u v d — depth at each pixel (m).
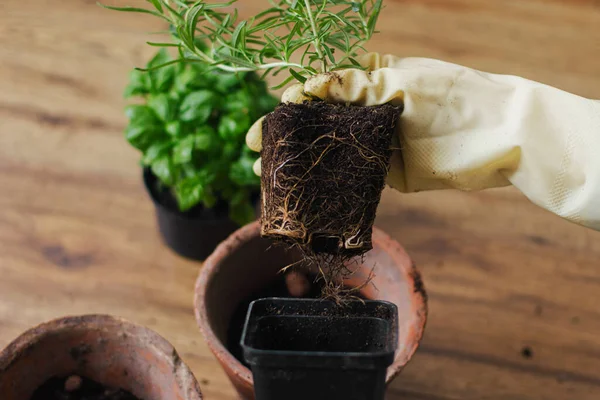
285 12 0.60
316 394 0.48
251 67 0.60
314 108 0.55
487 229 0.86
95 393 0.64
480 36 1.04
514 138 0.57
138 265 0.83
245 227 0.70
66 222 0.85
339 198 0.55
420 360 0.77
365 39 0.60
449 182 0.60
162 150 0.76
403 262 0.68
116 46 1.01
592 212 0.57
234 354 0.68
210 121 0.79
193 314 0.79
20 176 0.88
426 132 0.58
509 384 0.75
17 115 0.93
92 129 0.93
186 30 0.58
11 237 0.83
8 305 0.78
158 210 0.80
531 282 0.82
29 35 1.02
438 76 0.58
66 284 0.81
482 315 0.80
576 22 1.08
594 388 0.75
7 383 0.60
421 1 1.09
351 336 0.50
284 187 0.55
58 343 0.62
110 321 0.62
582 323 0.79
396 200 0.88
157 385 0.62
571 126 0.57
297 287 0.72
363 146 0.55
